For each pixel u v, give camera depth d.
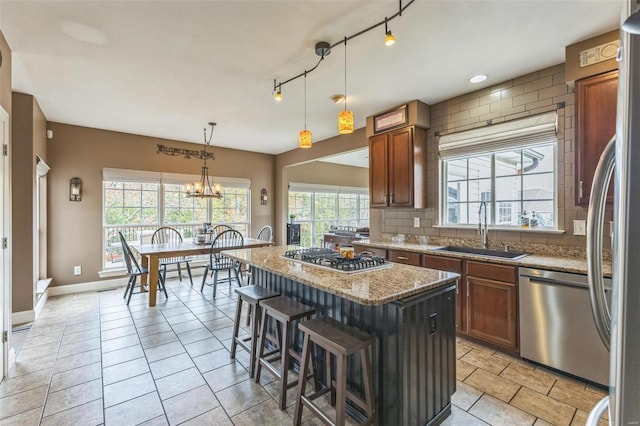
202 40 2.30
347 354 1.50
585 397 2.03
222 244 4.48
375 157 3.98
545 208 2.89
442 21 2.09
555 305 2.25
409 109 3.58
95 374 2.30
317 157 5.61
